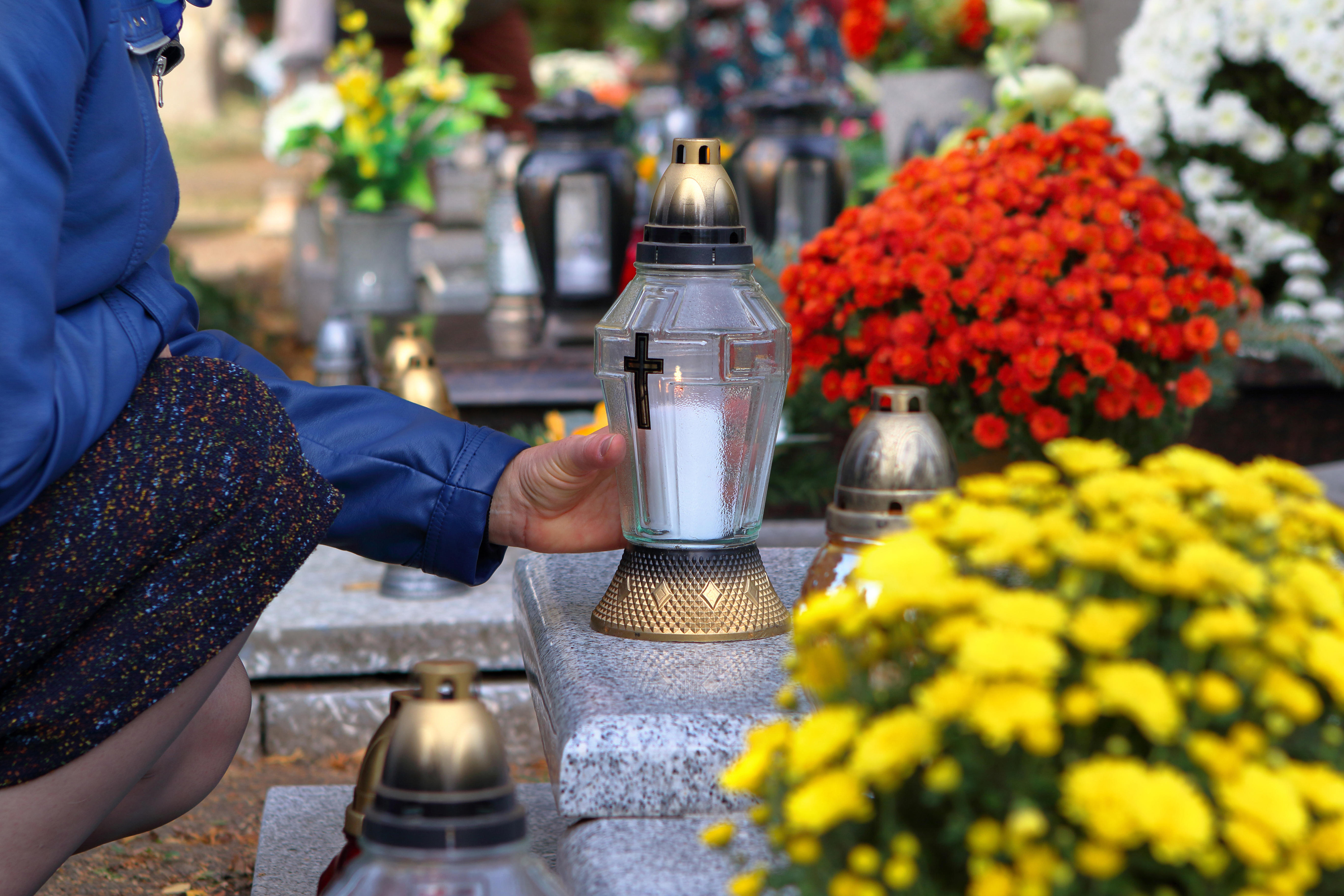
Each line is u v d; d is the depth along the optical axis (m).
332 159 4.69
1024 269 2.15
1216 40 3.30
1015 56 4.30
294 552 1.29
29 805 1.17
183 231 11.14
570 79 8.30
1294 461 3.21
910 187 2.37
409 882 0.93
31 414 1.11
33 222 1.12
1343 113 3.20
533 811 1.72
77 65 1.17
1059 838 0.80
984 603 0.84
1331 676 0.82
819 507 2.81
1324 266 3.16
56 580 1.17
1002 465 2.28
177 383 1.29
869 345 2.29
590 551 1.55
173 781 1.48
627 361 1.41
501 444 1.53
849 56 6.18
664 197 1.42
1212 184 3.34
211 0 1.44
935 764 0.84
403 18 5.85
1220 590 0.83
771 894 1.04
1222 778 0.79
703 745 1.18
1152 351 2.21
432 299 5.11
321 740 2.35
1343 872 0.86
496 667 2.39
